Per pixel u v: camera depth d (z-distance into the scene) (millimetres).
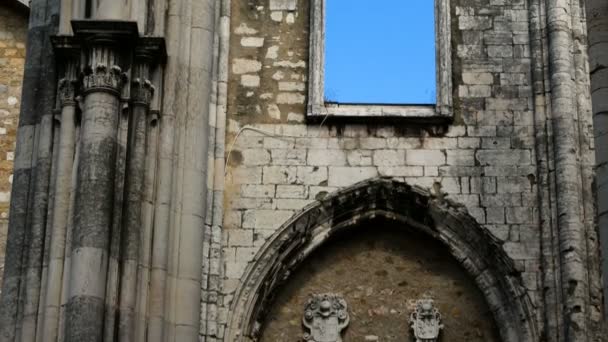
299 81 25531
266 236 24531
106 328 22156
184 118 24047
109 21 23422
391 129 25219
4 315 23250
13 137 27422
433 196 24781
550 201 24578
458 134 25172
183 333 23000
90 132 23016
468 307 24656
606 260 18703
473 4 26031
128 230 22859
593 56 19797
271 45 25781
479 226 24578
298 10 26031
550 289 24047
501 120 25234
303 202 24750
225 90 25312
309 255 24875
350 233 25094
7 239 23828
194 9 24797
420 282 24812
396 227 25156
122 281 22578
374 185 24859
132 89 23641
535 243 24438
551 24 25594
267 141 25125
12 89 27734
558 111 24969
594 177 24641
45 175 23719
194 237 23578
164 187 23500
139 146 23391
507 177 24875
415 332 24406
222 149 24906
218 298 24094
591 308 23797
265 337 24484
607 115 19453
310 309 24609
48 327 22516
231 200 24750
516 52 25688
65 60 23891
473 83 25484
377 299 24703
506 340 24188
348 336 24484
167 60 24203
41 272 23203
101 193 22656
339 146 25109
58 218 23125
